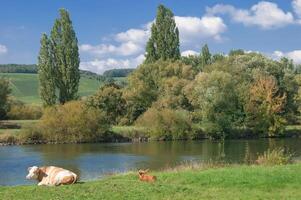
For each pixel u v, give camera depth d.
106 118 90.56
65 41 104.12
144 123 92.56
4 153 67.00
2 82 105.75
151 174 27.86
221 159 57.94
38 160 58.97
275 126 96.19
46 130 84.56
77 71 105.19
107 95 105.44
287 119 104.88
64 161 58.00
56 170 24.67
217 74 96.12
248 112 95.31
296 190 23.66
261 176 26.30
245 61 112.25
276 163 35.00
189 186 24.22
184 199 20.98
